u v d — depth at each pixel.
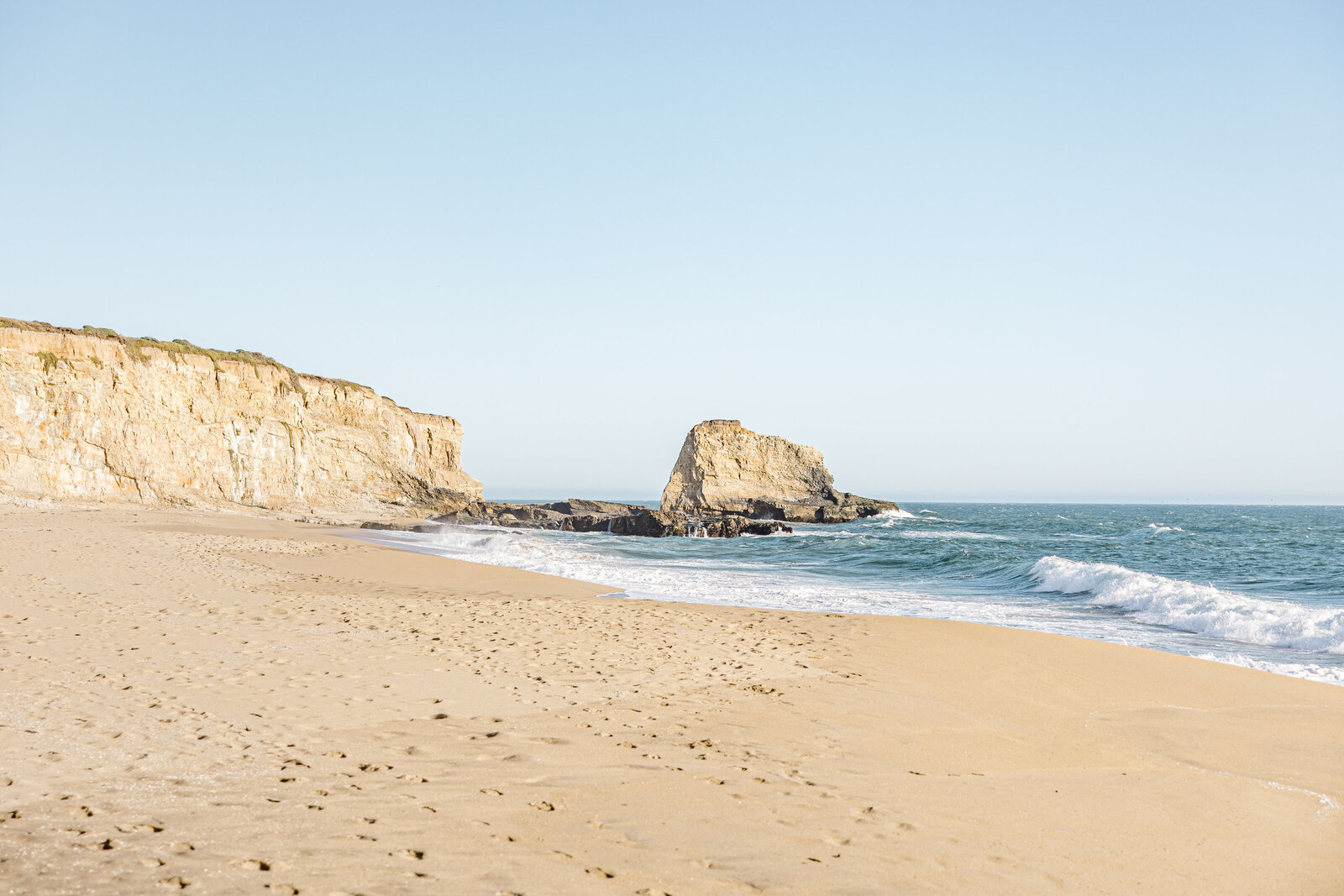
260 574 18.56
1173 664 11.49
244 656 9.67
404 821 5.05
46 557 18.47
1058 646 12.57
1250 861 5.25
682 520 54.53
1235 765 7.31
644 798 5.71
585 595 18.42
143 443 44.94
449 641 11.36
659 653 11.10
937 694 9.41
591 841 4.91
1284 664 12.33
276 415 54.97
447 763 6.26
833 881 4.56
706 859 4.75
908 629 13.81
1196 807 6.19
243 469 50.53
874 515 84.81
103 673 8.41
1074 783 6.63
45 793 5.20
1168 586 18.53
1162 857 5.25
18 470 39.50
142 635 10.53
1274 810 6.22
